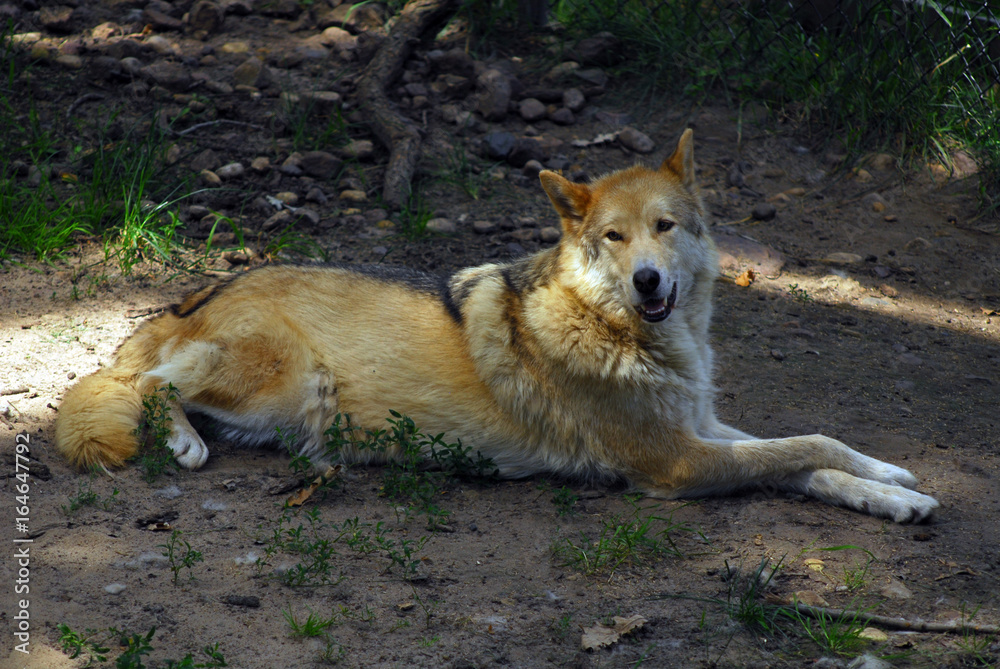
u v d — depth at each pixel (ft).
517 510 24.77
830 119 51.11
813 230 44.93
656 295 24.58
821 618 18.75
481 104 51.16
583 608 19.45
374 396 27.61
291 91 50.44
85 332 33.14
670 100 53.78
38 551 20.52
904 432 29.04
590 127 51.26
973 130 49.24
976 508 23.97
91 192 41.39
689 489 25.77
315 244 40.86
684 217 26.37
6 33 51.44
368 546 21.67
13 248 38.86
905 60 50.75
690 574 21.01
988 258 42.65
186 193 43.70
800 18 55.52
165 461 25.30
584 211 26.43
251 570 20.48
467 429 27.25
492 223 43.21
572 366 25.84
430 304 28.09
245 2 57.98
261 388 27.45
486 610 19.27
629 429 25.94
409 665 17.28
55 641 17.17
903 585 20.29
